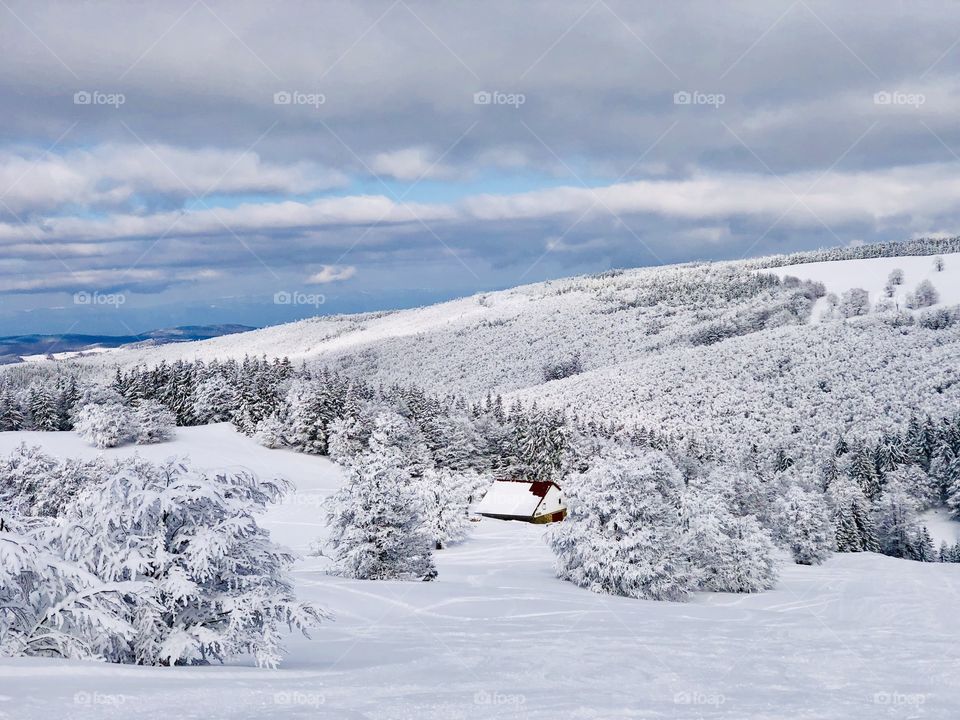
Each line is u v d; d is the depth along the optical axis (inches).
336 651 589.3
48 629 444.1
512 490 3791.8
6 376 5669.3
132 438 4042.8
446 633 745.0
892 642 681.0
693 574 1710.1
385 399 5000.0
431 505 2516.0
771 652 585.0
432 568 1512.1
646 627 853.8
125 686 326.0
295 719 272.1
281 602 490.0
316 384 4424.2
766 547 1887.3
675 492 1834.4
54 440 3964.1
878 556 3024.1
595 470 1689.2
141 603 465.7
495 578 1662.2
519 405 5502.0
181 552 499.2
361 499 1450.5
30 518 511.5
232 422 4603.8
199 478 508.4
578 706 326.0
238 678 384.2
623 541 1590.8
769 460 6230.3
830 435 7583.7
